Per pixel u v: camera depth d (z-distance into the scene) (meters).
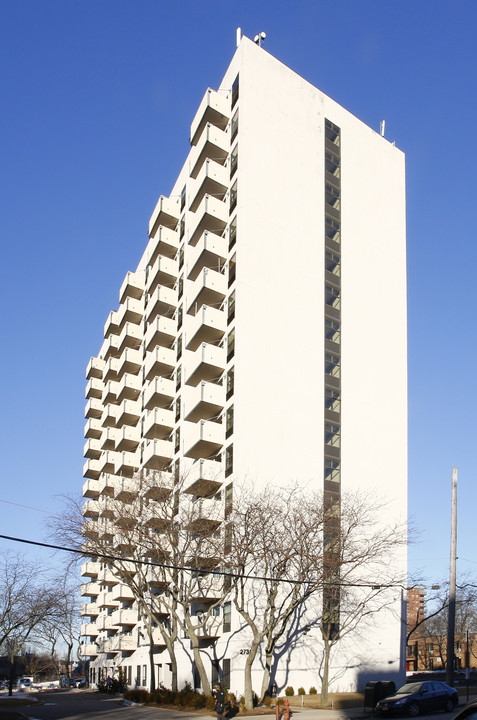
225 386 45.69
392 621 45.88
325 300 50.56
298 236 50.28
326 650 37.25
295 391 46.59
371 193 56.78
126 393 67.12
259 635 34.66
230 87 52.38
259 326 46.12
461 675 71.25
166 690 42.41
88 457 82.44
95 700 49.44
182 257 58.94
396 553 47.34
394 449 51.31
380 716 30.77
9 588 55.94
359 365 51.16
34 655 118.62
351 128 57.19
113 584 66.62
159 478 45.31
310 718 29.55
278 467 44.06
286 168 51.19
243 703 34.50
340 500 41.47
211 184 49.78
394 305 55.28
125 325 68.75
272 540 35.53
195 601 42.88
